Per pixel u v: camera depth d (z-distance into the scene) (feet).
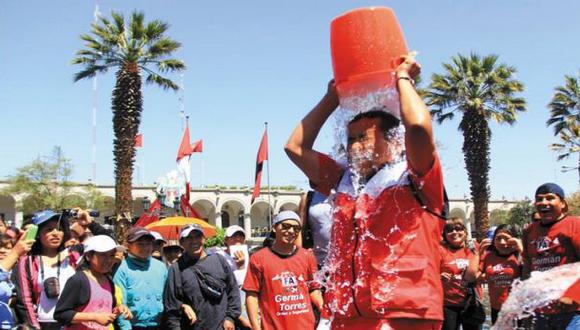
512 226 23.88
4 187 150.71
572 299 11.85
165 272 21.72
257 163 72.54
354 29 7.46
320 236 15.51
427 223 7.09
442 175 7.02
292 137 8.59
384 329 6.91
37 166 147.13
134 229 21.59
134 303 20.54
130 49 76.84
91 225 23.79
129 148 75.77
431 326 6.92
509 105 92.07
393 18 7.54
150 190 167.84
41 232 18.52
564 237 18.03
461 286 21.88
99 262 17.62
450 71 94.84
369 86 7.50
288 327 17.72
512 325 12.28
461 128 95.35
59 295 18.06
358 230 7.30
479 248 25.21
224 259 21.71
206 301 20.53
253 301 18.16
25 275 17.93
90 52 76.64
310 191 16.14
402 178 7.18
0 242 21.52
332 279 7.63
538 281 12.03
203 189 187.42
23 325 17.47
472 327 22.17
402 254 7.01
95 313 17.01
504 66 94.84
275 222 18.67
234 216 200.03
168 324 20.38
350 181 7.74
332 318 7.53
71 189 150.92
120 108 76.07
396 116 7.59
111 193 163.43
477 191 93.25
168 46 79.25
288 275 18.10
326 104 8.63
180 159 73.36
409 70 7.16
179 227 48.52
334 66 7.79
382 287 6.99
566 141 107.86
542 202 18.44
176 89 79.77
